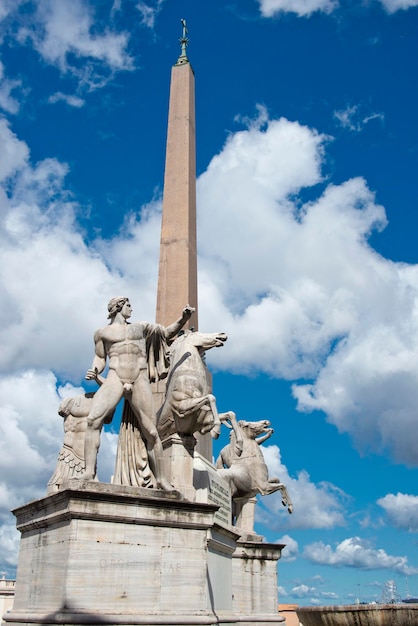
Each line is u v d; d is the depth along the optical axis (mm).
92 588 9250
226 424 14344
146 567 9781
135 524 9898
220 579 12258
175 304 15477
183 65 19047
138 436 11258
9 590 29250
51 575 9609
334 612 12086
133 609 9453
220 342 13133
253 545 16047
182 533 10297
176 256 16031
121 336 11297
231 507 15203
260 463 17078
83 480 9883
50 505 10078
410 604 11680
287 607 31016
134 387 11078
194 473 12797
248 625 15094
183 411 11805
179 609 9859
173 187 16984
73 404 12430
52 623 8883
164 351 12055
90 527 9531
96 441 10523
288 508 17016
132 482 10969
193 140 18125
